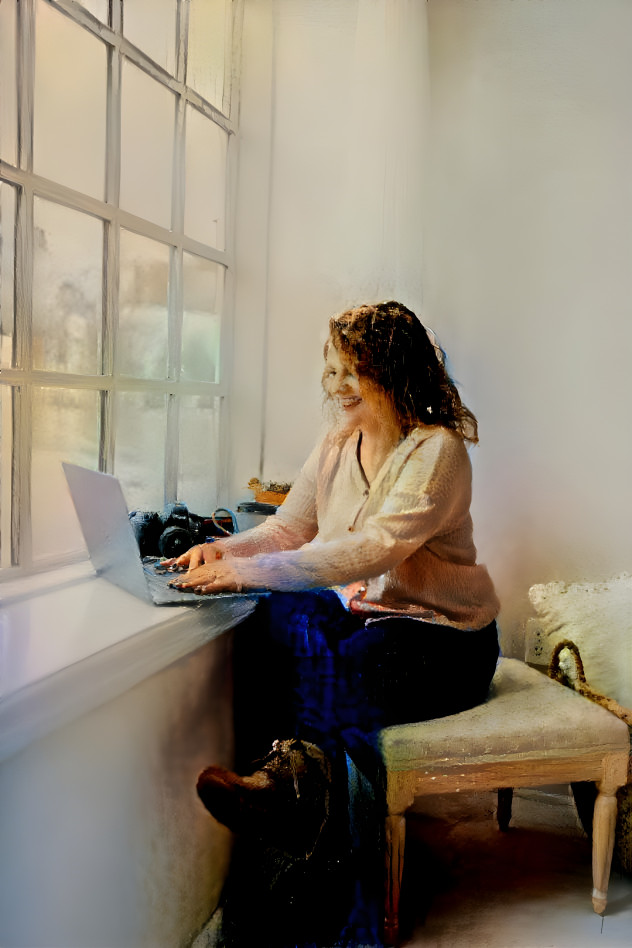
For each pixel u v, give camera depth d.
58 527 1.70
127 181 1.83
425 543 1.58
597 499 2.11
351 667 1.46
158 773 1.32
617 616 1.86
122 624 1.25
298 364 2.29
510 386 2.15
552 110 2.07
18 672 1.00
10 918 0.93
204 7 2.10
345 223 2.22
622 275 2.05
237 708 1.65
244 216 2.30
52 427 1.65
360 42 2.14
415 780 1.41
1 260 1.45
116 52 1.71
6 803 0.92
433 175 2.16
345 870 1.59
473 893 1.63
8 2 1.41
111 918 1.17
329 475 1.77
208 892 1.53
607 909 1.58
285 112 2.25
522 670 1.77
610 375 2.08
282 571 1.46
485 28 2.11
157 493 2.03
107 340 1.76
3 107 1.41
